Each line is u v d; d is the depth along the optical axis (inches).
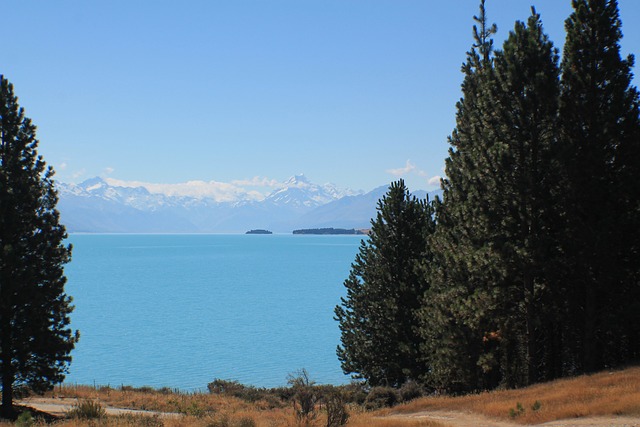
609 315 1300.4
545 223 1355.8
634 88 1380.4
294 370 2938.0
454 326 1486.2
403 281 1814.7
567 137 1365.7
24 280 1397.6
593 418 864.9
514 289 1366.9
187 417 1226.6
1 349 1392.7
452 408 1241.4
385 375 1847.9
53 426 1073.5
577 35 1398.9
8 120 1462.8
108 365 3090.6
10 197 1433.3
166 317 5137.8
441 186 1657.2
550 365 1509.6
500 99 1395.2
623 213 1322.6
